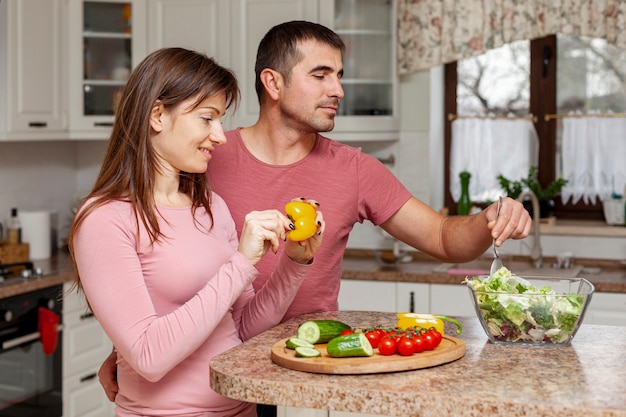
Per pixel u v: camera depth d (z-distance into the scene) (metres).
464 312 4.66
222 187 2.60
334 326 1.95
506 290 2.04
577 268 4.95
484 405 1.55
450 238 2.55
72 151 5.82
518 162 5.56
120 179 2.04
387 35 5.22
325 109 2.52
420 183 5.43
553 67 5.47
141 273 1.98
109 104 5.20
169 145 2.07
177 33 5.26
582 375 1.73
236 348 1.96
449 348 1.85
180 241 2.07
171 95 2.04
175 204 2.14
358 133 5.18
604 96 5.42
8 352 4.20
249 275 1.96
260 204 2.58
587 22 5.12
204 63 2.10
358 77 5.19
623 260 5.06
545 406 1.52
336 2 5.16
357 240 5.56
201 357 2.08
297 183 2.59
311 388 1.65
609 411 1.49
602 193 5.43
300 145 2.61
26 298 4.30
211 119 2.10
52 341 4.37
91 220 1.97
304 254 2.16
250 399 1.70
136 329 1.92
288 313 2.55
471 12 5.27
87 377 4.78
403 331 1.86
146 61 2.08
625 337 2.08
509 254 5.23
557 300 1.96
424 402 1.58
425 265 5.07
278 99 2.53
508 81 5.57
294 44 2.48
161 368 1.89
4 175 5.23
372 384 1.65
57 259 5.10
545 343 1.97
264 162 2.61
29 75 4.80
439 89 5.62
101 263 1.95
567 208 5.52
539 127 5.53
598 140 5.42
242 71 5.20
